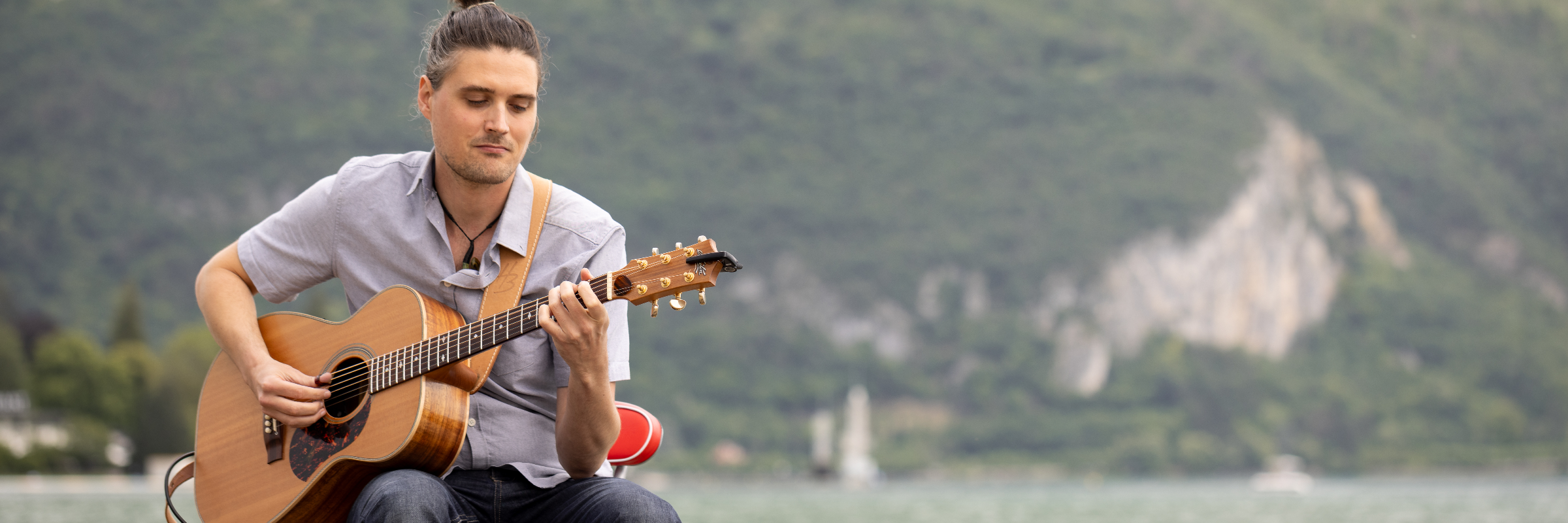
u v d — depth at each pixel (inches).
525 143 163.8
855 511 1846.7
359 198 171.0
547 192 170.1
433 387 159.5
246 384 177.9
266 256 176.4
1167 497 3408.0
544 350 165.6
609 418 156.5
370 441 161.2
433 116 161.9
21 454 3383.4
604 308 147.9
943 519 1518.2
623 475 188.7
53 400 4020.7
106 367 4133.9
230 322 175.8
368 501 149.2
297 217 174.4
